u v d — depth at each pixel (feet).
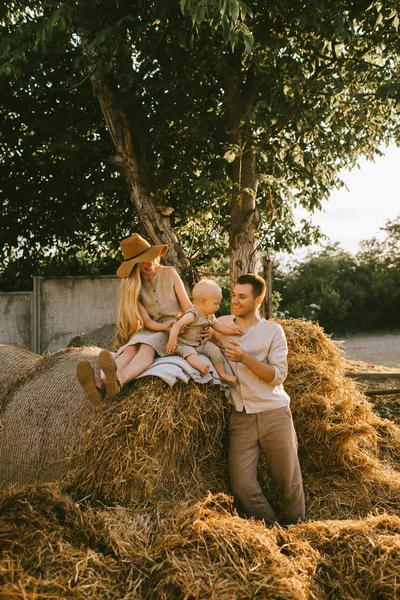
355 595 9.31
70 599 8.04
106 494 11.07
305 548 10.02
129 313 12.75
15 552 8.73
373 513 12.89
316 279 85.71
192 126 27.58
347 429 13.87
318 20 25.35
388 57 29.19
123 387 11.92
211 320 12.41
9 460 13.12
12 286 39.22
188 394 11.71
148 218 28.99
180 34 24.45
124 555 9.28
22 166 36.06
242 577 8.77
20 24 26.30
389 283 82.07
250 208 29.60
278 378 11.67
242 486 11.78
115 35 22.88
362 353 49.96
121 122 28.32
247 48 18.98
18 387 14.23
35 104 32.24
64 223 35.91
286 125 29.48
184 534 9.59
